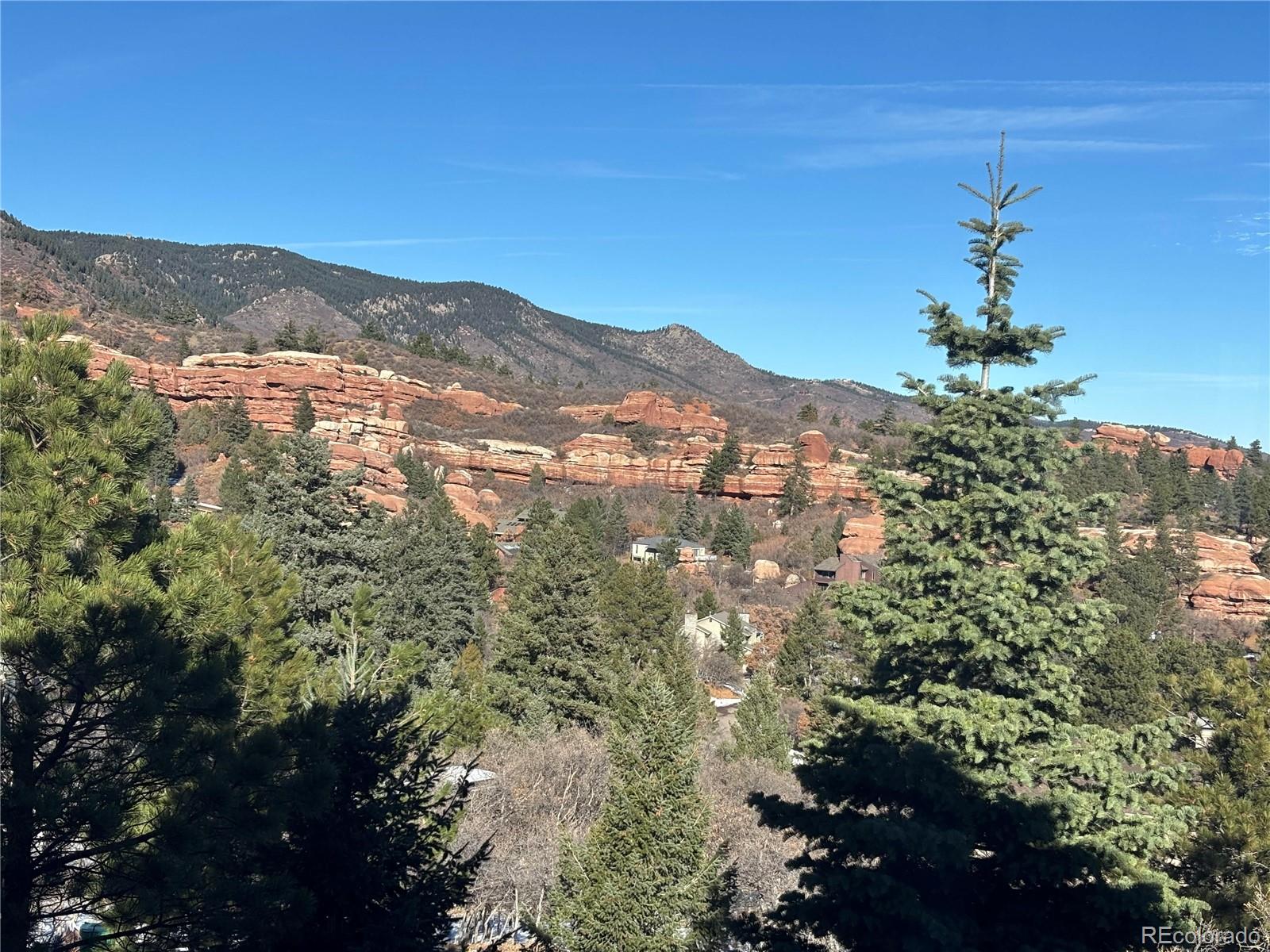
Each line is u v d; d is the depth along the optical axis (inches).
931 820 386.3
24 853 261.9
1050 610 424.5
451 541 1542.8
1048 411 453.4
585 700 1221.1
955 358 479.5
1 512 289.0
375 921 356.2
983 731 392.5
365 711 398.0
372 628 954.1
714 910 541.6
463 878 411.2
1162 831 378.9
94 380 328.8
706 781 1006.4
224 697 306.7
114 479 315.3
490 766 885.2
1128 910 354.9
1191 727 678.5
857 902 379.2
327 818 355.9
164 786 293.4
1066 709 423.2
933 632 427.2
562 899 584.1
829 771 430.9
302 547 993.5
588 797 889.5
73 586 284.0
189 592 311.4
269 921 299.4
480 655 1434.5
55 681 286.4
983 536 446.6
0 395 303.6
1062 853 366.6
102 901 286.4
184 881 270.1
